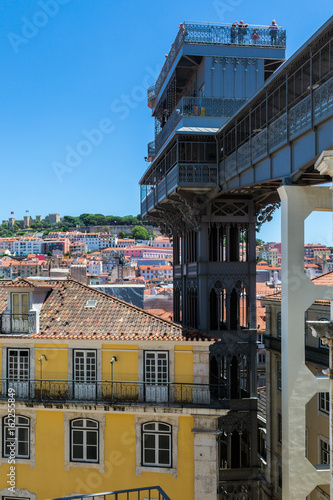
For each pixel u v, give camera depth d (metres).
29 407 21.86
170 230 42.00
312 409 27.86
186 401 21.56
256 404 31.25
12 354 22.88
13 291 23.94
